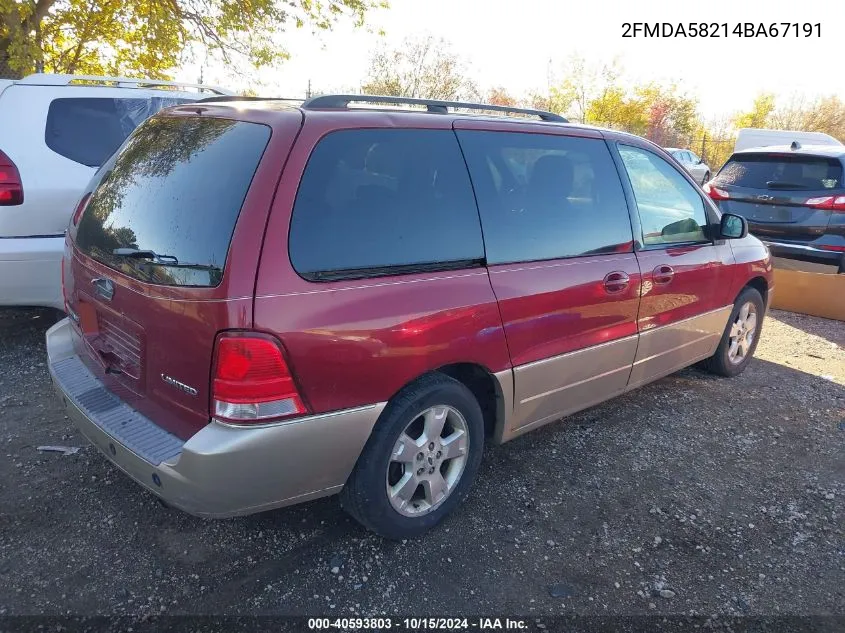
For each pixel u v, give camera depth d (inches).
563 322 130.3
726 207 312.0
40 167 188.5
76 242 123.8
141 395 105.1
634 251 147.9
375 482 106.6
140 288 99.3
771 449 159.9
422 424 113.3
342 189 101.3
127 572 106.1
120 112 211.0
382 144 107.9
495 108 136.2
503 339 119.2
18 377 177.2
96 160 199.9
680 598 107.0
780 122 1649.9
